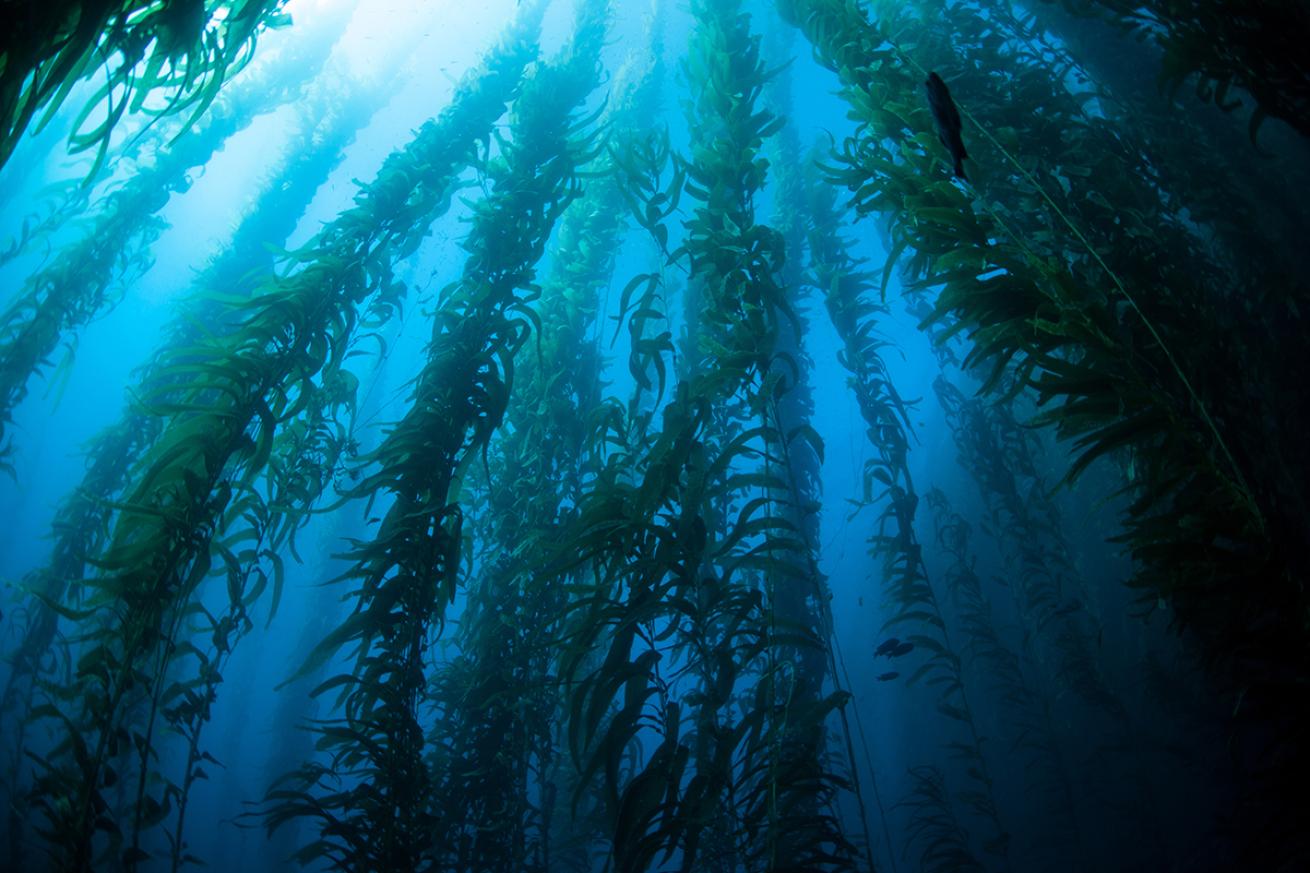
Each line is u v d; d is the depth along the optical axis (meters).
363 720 2.68
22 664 4.22
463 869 3.39
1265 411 3.11
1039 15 5.58
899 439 5.93
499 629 3.94
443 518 3.20
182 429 2.69
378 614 2.83
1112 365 1.92
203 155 6.23
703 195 3.94
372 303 4.15
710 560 3.07
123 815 3.90
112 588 2.26
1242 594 1.69
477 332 3.78
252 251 6.55
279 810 2.61
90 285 5.17
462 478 3.42
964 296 2.29
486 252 4.18
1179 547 1.75
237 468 2.83
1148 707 8.03
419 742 2.76
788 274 7.75
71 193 5.44
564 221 6.71
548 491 4.53
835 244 7.59
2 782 3.90
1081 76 4.75
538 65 5.64
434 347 3.86
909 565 5.72
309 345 3.30
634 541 2.55
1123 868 7.05
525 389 5.17
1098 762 7.62
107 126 1.64
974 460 7.03
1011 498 6.66
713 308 3.43
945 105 1.33
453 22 15.91
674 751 2.30
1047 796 7.66
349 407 4.13
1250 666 1.78
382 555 2.98
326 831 2.55
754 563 2.70
